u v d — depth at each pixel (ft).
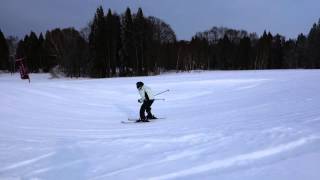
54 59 286.46
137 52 231.30
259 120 33.63
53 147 27.07
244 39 307.78
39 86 72.13
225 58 302.04
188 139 26.40
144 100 42.80
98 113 52.21
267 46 306.96
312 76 93.97
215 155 20.66
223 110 47.57
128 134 32.55
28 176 20.18
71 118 46.44
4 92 57.57
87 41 262.26
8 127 38.06
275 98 54.54
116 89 77.92
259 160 18.97
